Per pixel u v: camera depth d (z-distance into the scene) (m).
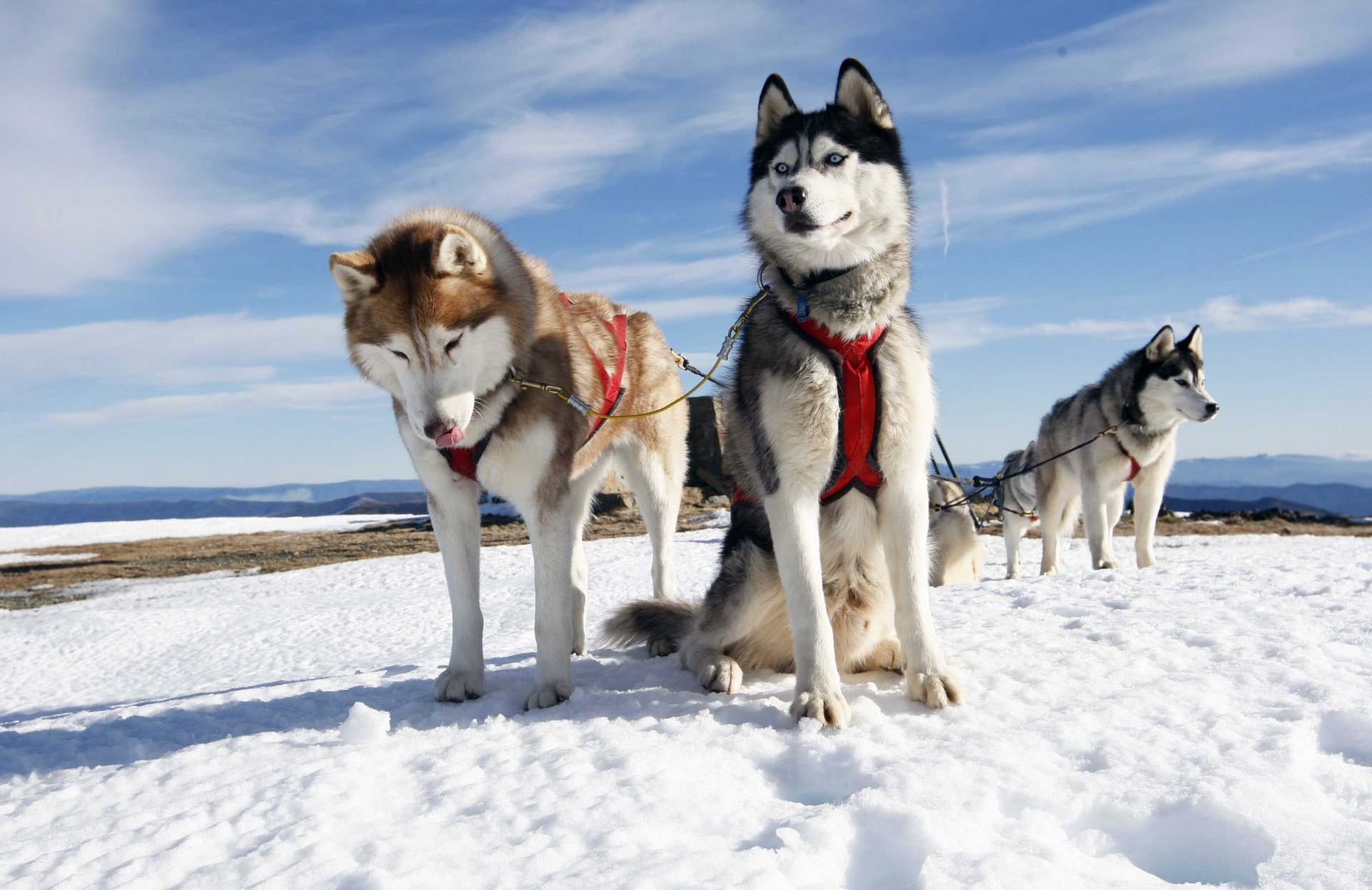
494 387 3.26
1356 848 1.80
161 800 2.40
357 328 3.19
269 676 6.28
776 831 1.96
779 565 2.96
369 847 1.96
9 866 2.04
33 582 15.91
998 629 3.98
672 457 4.93
